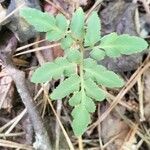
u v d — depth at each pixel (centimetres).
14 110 25
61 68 21
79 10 21
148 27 26
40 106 25
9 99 24
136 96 26
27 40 25
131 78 25
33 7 25
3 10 25
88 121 21
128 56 25
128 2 26
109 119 26
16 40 25
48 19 21
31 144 25
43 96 25
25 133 25
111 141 26
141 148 26
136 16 26
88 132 25
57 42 25
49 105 25
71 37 22
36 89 25
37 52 25
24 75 23
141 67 26
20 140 25
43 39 25
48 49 25
